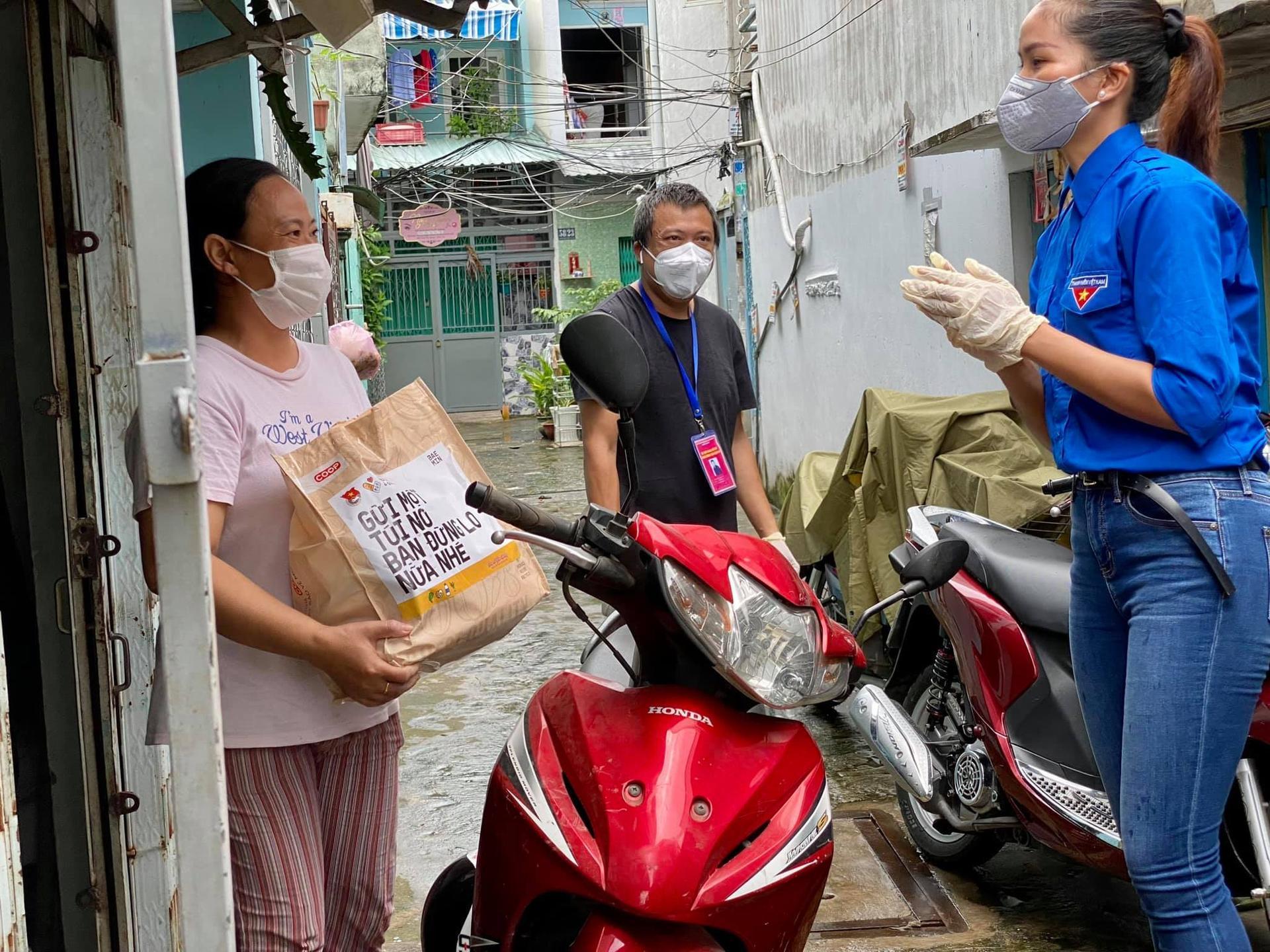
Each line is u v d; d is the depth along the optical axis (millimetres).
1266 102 4461
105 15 2498
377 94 12344
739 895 1995
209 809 1389
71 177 2311
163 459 1350
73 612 2314
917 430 4754
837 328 9922
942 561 2420
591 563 2072
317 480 2129
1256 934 3338
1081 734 3334
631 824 1995
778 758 2160
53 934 2381
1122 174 2205
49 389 2299
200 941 1396
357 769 2400
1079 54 2240
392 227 22625
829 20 9773
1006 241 6449
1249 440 2176
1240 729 2168
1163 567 2160
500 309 23031
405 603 2105
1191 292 2082
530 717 2307
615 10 22812
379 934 2480
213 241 2205
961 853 3844
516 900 2137
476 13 21547
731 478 3330
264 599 2051
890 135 8367
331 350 2480
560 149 21688
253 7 3068
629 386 2168
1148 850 2180
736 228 14852
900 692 4223
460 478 2186
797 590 2236
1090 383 2125
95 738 2348
